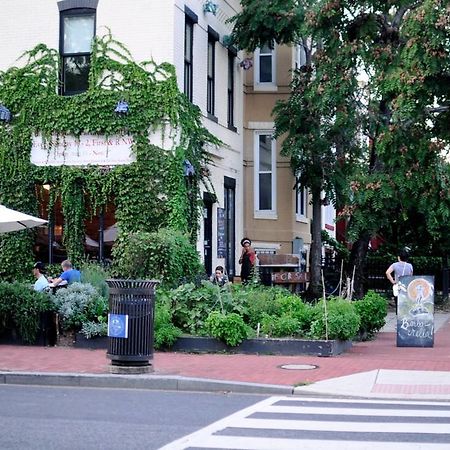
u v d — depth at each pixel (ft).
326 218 127.85
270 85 88.12
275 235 88.22
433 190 62.08
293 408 33.83
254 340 49.57
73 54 68.49
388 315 81.10
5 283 55.88
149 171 65.62
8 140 68.39
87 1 67.77
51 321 53.67
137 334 41.65
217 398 36.70
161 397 36.96
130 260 60.44
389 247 100.48
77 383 40.60
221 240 76.18
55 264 68.18
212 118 74.79
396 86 52.31
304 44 79.46
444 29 49.85
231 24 80.48
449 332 66.44
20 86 68.44
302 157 78.33
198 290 54.24
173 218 65.05
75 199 67.46
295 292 80.53
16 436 27.45
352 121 71.31
